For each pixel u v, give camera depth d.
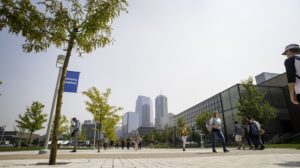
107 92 17.92
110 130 25.88
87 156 7.38
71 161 5.25
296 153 7.57
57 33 5.20
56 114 4.71
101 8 5.25
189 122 58.56
